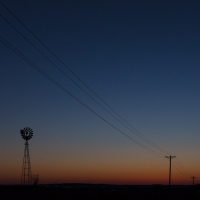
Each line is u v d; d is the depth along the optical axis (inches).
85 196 3762.3
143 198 3700.8
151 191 5433.1
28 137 3336.6
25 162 3398.1
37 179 3700.8
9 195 3331.7
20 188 3595.0
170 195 3885.3
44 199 3097.9
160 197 3873.0
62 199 3255.4
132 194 4247.0
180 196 4052.7
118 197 3757.4
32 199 3063.5
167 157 4057.6
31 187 3580.2
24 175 3452.3
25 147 3339.1
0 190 3764.8
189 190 5871.1
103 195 3971.5
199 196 4109.3
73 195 3836.1
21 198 3090.6
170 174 3996.1
